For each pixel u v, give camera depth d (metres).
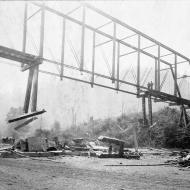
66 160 13.98
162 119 34.91
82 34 14.67
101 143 29.33
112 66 16.84
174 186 6.16
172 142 29.25
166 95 21.95
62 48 13.91
